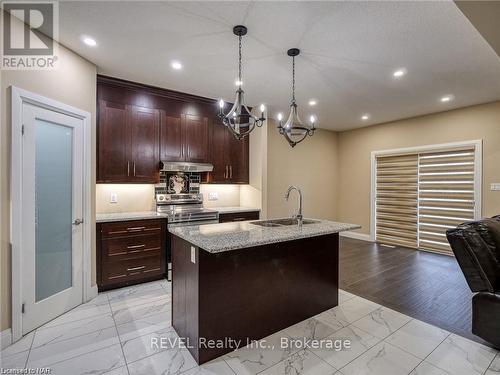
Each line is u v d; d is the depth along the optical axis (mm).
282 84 3490
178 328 2244
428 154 4879
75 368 1835
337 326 2406
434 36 2361
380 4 1944
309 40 2443
